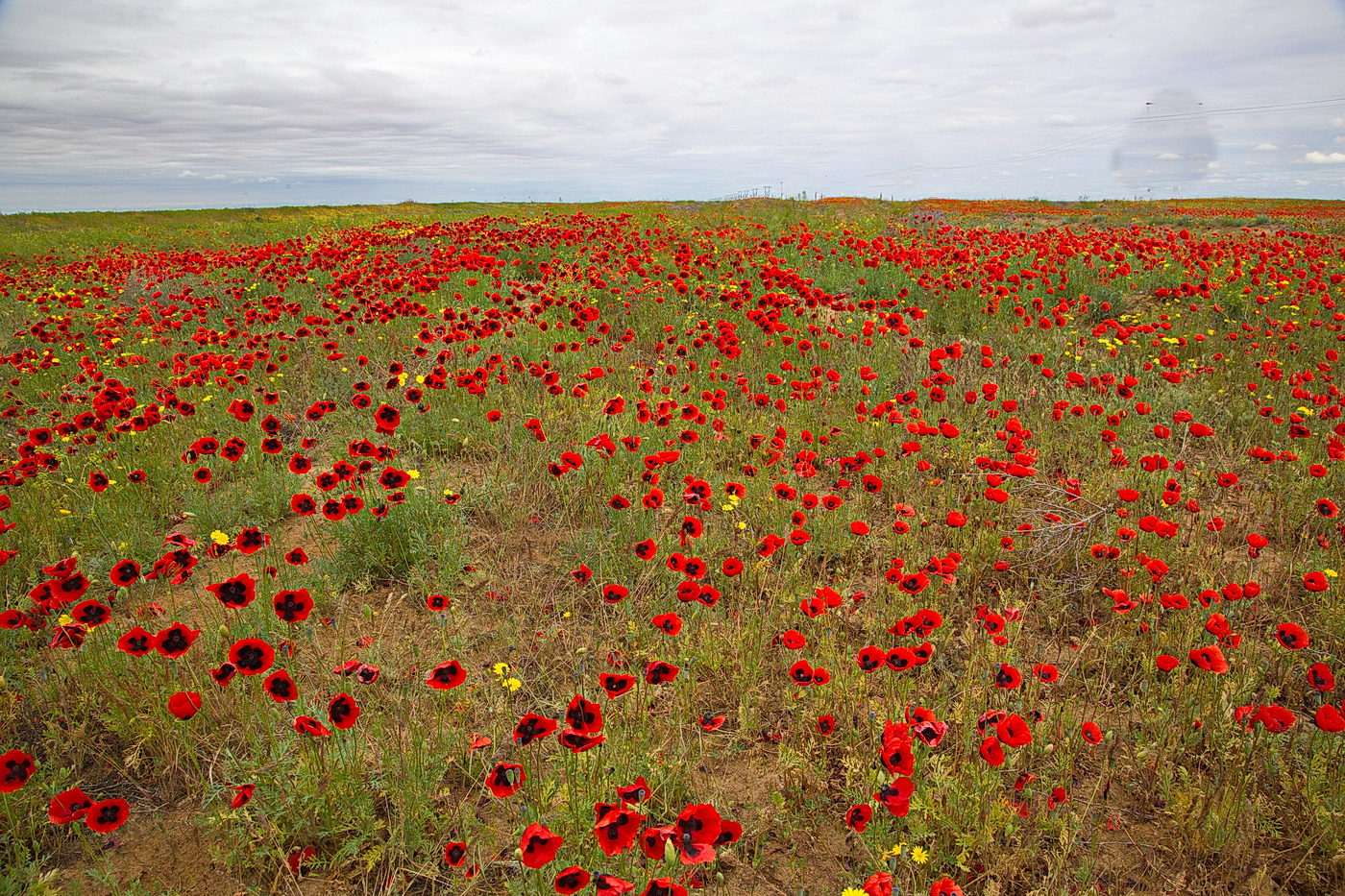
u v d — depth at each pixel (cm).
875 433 557
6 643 327
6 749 285
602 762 275
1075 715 321
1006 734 236
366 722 302
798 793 281
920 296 958
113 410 486
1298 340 791
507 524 448
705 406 604
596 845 246
